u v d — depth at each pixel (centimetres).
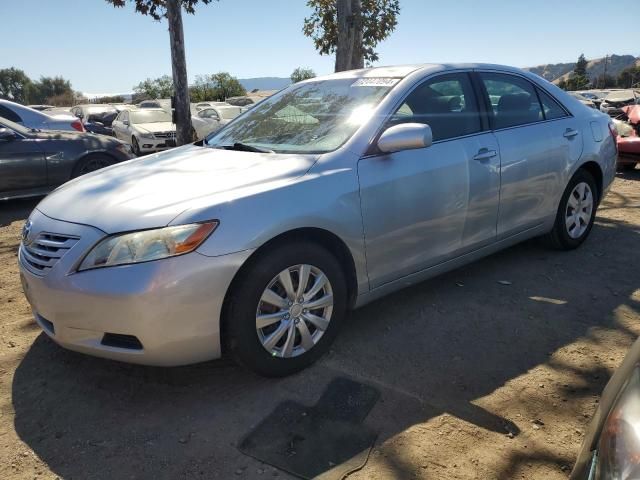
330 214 299
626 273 443
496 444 245
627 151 886
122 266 255
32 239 293
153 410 275
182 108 1012
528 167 417
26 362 322
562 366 308
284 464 235
